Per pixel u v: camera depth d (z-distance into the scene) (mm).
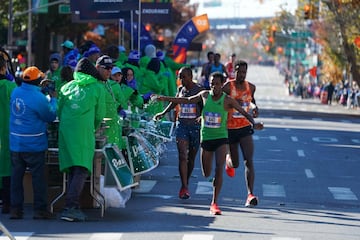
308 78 118750
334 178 21109
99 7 29219
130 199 16859
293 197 17859
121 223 14117
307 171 22359
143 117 18672
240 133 16250
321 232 13789
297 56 129875
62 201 14961
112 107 15234
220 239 12930
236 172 21531
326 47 72312
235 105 15359
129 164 15805
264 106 66188
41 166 14164
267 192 18438
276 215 15391
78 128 13852
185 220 14570
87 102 13906
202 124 15539
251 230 13789
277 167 23078
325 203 17172
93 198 15086
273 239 13055
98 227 13711
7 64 15914
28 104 13898
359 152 28172
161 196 17391
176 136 17141
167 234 13250
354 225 14578
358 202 17500
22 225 13773
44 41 60656
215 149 15477
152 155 16234
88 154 13938
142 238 12883
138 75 23500
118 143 15352
